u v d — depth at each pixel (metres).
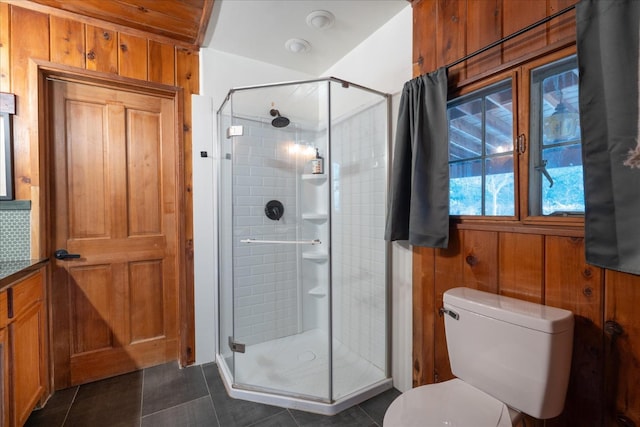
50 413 1.62
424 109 1.50
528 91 1.19
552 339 0.97
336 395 1.69
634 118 0.87
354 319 2.12
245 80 2.30
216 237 2.19
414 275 1.68
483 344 1.16
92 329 1.93
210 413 1.62
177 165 2.08
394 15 1.83
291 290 2.37
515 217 1.24
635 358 0.93
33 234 1.68
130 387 1.86
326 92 2.01
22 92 1.67
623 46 0.88
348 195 2.15
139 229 2.06
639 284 0.92
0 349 1.23
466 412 1.04
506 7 1.25
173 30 1.98
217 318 2.19
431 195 1.47
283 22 1.89
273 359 2.07
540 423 1.15
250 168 2.20
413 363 1.69
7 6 1.65
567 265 1.08
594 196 0.95
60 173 1.84
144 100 2.07
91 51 1.84
